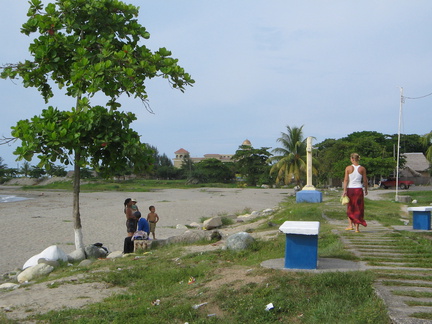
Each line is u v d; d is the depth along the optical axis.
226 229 16.58
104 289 7.65
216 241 11.87
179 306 5.84
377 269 6.39
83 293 7.43
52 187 75.94
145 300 6.55
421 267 6.61
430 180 67.94
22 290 7.89
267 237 11.26
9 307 6.78
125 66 11.16
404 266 6.68
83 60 10.79
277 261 7.39
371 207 21.64
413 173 68.69
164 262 9.23
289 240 6.62
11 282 9.84
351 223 10.47
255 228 14.82
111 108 11.97
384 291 5.30
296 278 6.02
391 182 56.88
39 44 11.57
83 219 24.77
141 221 13.76
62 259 11.00
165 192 61.00
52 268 10.08
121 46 12.34
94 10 11.58
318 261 7.14
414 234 9.67
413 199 34.16
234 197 47.00
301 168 54.97
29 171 109.75
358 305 5.08
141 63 11.07
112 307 6.40
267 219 17.98
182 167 115.12
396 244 8.52
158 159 128.25
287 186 77.00
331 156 64.69
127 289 7.60
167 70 11.34
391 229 10.84
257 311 5.32
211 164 96.38
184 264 8.83
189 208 31.89
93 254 12.12
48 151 10.77
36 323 5.90
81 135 10.83
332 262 7.04
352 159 10.13
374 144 63.62
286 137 56.28
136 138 11.42
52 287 7.89
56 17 11.80
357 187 10.00
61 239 18.02
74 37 11.50
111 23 11.89
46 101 12.60
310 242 6.52
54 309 6.55
